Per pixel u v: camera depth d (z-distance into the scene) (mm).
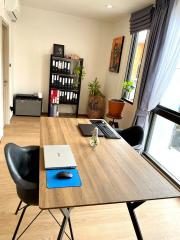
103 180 1242
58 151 1512
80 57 4898
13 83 4574
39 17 4406
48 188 1097
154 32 2812
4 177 2357
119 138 2000
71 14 4484
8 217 1800
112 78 4734
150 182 1290
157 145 3330
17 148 1554
